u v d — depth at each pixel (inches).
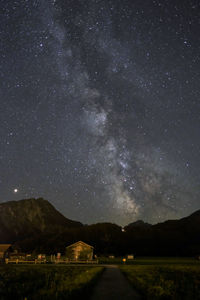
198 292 638.5
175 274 1154.0
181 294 602.2
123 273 1219.2
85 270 1337.4
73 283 727.7
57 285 708.7
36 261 2142.0
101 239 5674.2
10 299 526.6
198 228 6840.6
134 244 5467.5
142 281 812.0
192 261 2731.3
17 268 1503.4
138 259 3189.0
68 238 5669.3
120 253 4788.4
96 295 569.0
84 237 5772.6
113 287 705.0
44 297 531.2
